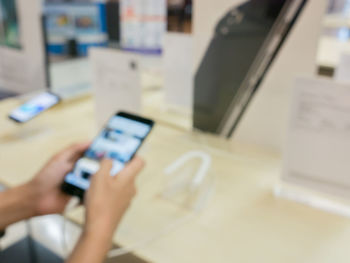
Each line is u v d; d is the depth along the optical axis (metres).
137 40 1.53
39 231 1.11
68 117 1.20
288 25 0.82
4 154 0.93
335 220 0.67
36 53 2.04
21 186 0.63
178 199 0.73
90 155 0.69
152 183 0.79
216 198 0.74
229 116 1.00
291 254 0.59
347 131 0.66
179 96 1.17
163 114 1.22
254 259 0.57
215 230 0.64
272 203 0.72
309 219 0.67
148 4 1.45
